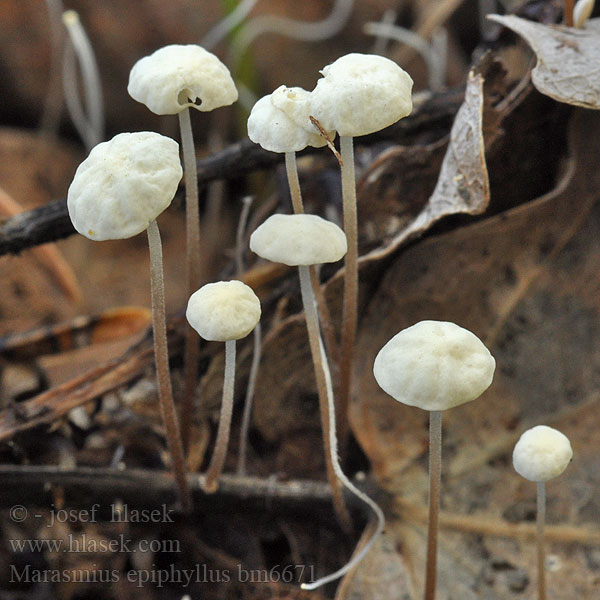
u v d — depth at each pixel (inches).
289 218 8.7
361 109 8.6
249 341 9.6
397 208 9.8
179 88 8.9
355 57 8.7
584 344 9.6
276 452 9.8
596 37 9.3
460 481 9.5
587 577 9.3
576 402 9.6
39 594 9.5
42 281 11.4
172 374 9.7
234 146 9.7
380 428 9.5
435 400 8.5
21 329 11.1
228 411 9.1
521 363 9.6
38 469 9.4
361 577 9.3
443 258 9.5
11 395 10.1
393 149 9.7
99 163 8.5
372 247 9.7
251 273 9.9
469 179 9.1
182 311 9.6
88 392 9.5
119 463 9.6
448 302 9.6
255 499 9.4
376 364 8.6
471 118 9.1
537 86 9.2
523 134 9.5
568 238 9.6
